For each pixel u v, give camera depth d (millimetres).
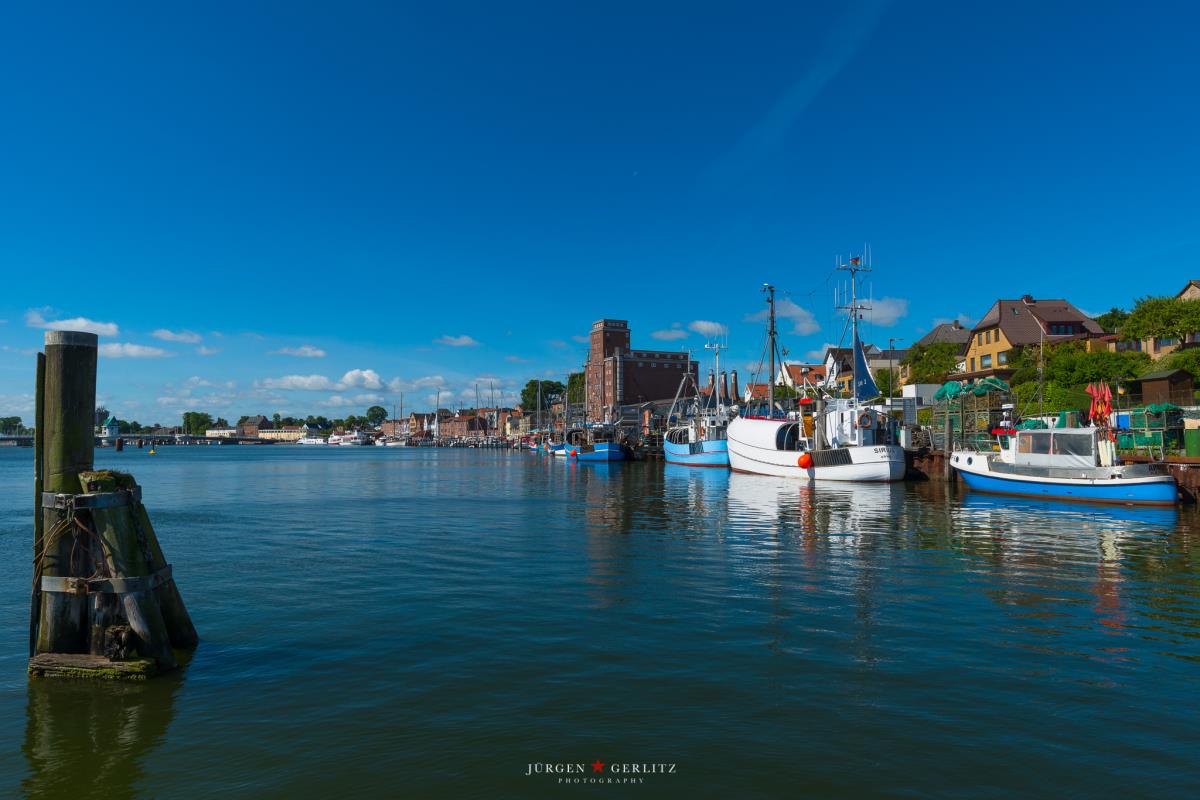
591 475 64938
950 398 51188
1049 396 51031
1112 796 6859
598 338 151125
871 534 23969
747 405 73312
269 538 24109
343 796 6949
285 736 8188
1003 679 9883
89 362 10320
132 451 187375
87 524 10008
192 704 9102
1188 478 32312
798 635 11969
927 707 8906
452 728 8375
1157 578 16547
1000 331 74188
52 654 9992
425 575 17281
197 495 44594
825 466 49156
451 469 82188
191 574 17484
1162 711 8797
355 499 40812
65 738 8156
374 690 9570
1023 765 7449
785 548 21188
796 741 7992
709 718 8609
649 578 16766
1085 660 10672
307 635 12102
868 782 7109
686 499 38438
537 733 8227
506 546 21984
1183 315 54219
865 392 50781
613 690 9516
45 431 10109
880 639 11734
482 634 12117
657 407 124438
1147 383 45562
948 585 15844
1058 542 22016
